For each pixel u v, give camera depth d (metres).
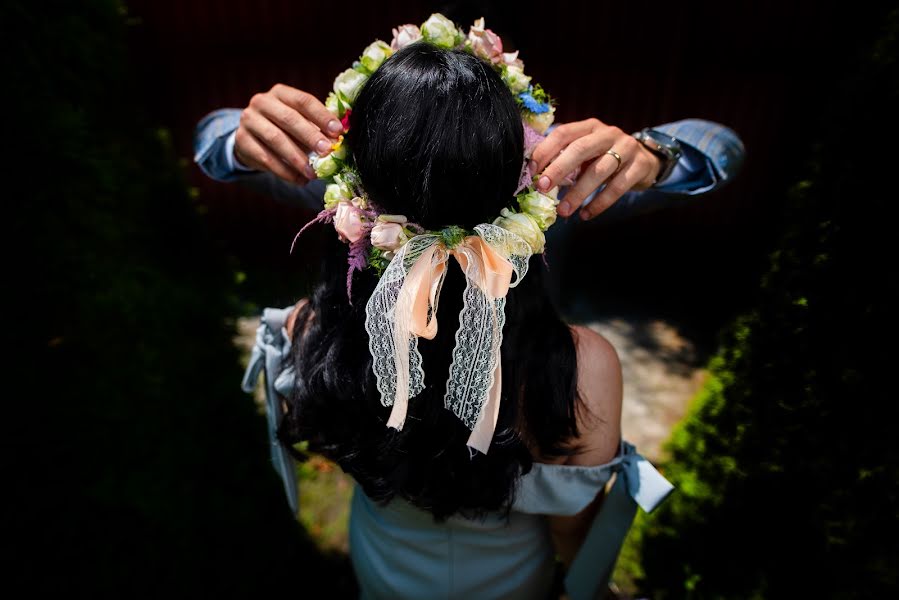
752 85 4.41
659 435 3.48
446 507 1.18
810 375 1.45
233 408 2.38
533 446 1.21
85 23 1.74
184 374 2.12
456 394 0.96
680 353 4.18
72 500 1.68
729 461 1.75
